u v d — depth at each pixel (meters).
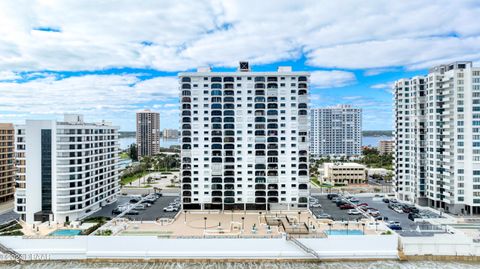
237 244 90.81
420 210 128.12
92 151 120.94
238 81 127.00
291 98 126.75
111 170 137.62
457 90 122.50
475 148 119.88
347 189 177.25
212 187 126.38
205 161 126.62
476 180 119.75
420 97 138.62
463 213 121.44
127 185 188.12
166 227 105.19
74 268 86.25
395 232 96.88
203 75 126.88
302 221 111.50
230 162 126.31
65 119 123.31
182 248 90.75
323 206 138.12
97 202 124.88
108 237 90.88
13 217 120.50
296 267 86.62
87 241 90.81
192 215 120.12
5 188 146.38
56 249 91.00
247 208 126.88
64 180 110.88
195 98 127.00
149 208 133.62
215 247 90.75
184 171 126.75
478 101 120.19
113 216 118.75
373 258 90.69
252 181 126.25
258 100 126.50
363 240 91.19
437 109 129.88
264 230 102.06
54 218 110.69
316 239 90.62
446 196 124.50
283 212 123.81
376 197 153.88
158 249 90.75
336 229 102.19
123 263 89.38
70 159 111.75
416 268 85.62
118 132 145.00
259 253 90.62
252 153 126.31
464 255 90.44
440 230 99.69
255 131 126.31
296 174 126.25
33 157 111.12
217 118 126.56
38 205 111.44
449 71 125.62
